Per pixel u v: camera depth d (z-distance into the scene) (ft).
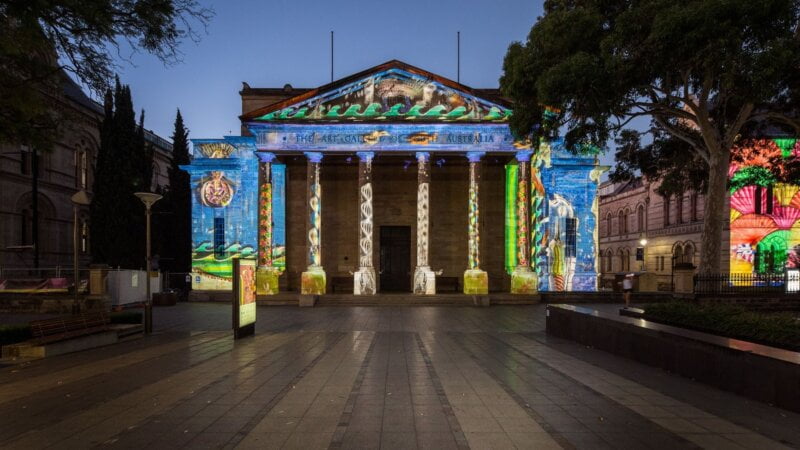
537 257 91.91
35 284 79.56
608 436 18.66
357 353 37.27
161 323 58.13
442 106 87.04
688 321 33.86
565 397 24.26
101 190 98.63
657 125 71.41
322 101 87.20
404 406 22.66
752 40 44.75
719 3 41.93
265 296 82.89
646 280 89.15
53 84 45.37
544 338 45.57
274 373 29.99
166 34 40.65
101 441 18.17
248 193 94.17
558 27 53.01
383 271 102.68
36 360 34.78
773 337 26.94
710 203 59.36
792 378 21.62
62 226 113.60
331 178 102.58
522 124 61.72
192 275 93.20
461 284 100.63
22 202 102.63
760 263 102.22
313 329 52.44
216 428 19.57
